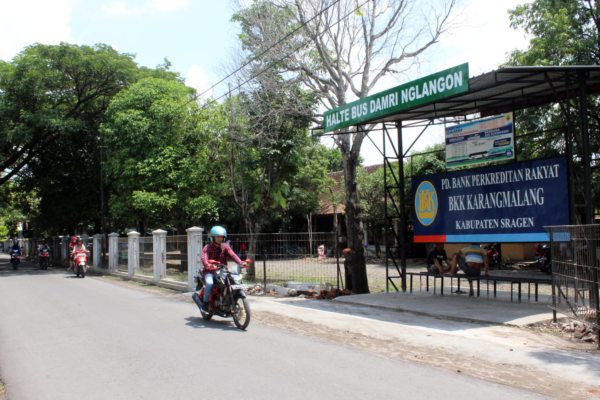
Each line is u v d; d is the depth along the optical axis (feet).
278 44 54.13
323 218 123.95
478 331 29.53
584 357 23.34
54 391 19.51
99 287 59.88
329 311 38.22
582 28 58.08
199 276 34.96
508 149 38.73
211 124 72.43
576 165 52.11
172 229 95.45
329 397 18.02
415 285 58.49
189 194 74.84
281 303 42.70
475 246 42.70
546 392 18.57
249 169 69.77
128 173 76.95
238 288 31.30
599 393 18.44
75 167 104.53
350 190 52.11
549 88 37.04
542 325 30.30
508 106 42.14
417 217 46.19
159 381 20.30
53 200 106.32
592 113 52.65
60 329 32.09
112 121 82.33
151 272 64.44
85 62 91.66
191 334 29.71
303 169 99.86
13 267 102.37
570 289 27.86
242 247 54.60
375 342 27.25
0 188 119.03
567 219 34.50
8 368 23.22
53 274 84.69
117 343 27.48
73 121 91.35
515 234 37.99
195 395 18.44
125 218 84.99
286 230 118.11
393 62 53.93
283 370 21.58
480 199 40.57
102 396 18.71
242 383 19.76
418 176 46.06
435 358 23.67
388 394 18.31
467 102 40.01
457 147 42.86
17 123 89.30
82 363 23.52
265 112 58.23
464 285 54.95
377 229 111.04
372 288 58.08
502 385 19.42
